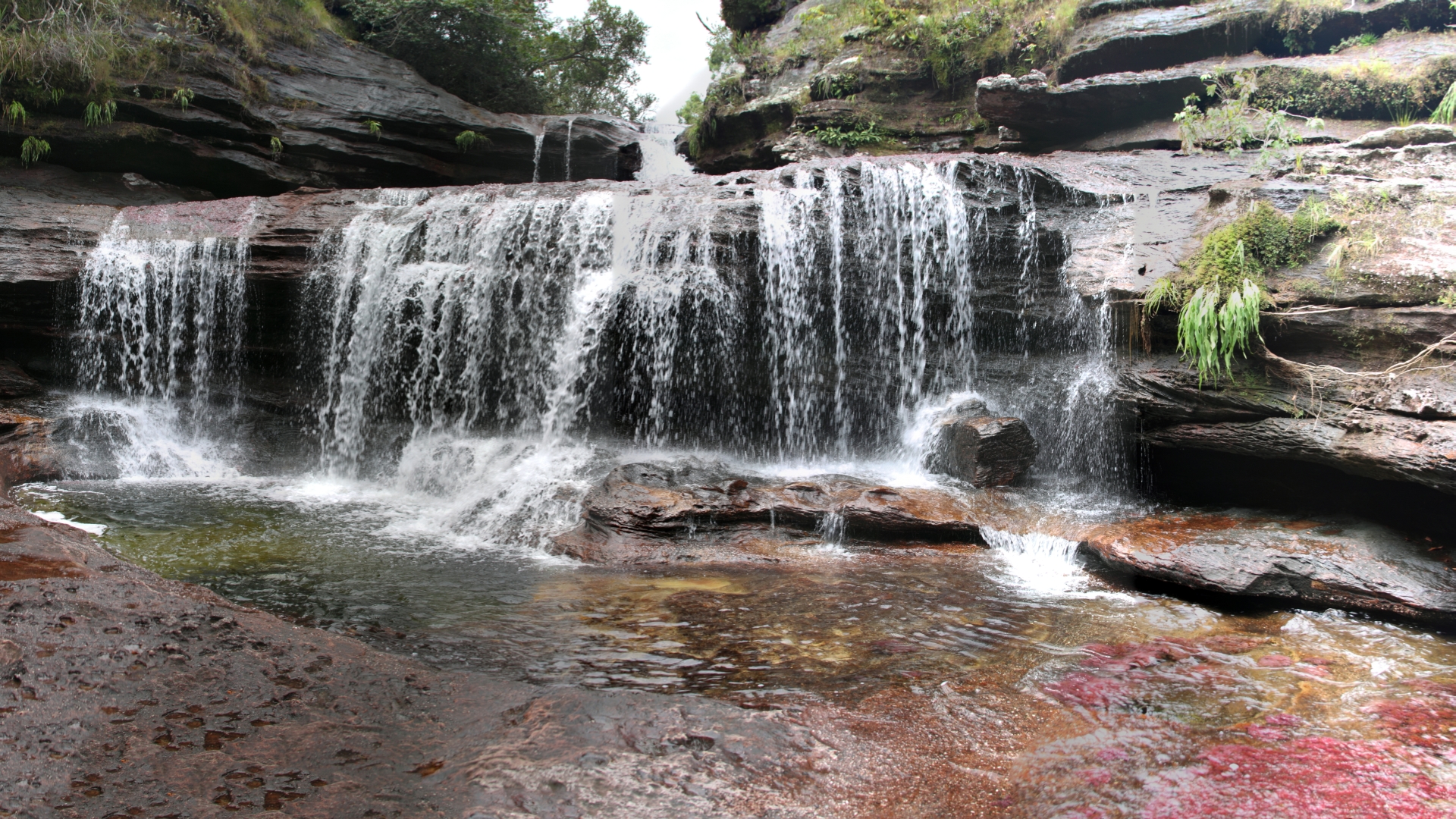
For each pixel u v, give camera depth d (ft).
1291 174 34.04
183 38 53.57
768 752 13.55
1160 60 46.62
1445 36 40.06
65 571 19.47
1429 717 15.74
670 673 17.65
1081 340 34.47
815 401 39.01
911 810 12.07
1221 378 29.01
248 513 32.83
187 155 52.60
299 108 57.72
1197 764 13.75
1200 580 23.43
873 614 21.71
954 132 54.24
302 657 16.12
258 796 11.27
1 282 40.83
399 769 12.32
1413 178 31.37
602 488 30.60
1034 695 16.55
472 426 42.16
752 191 40.04
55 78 49.21
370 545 28.73
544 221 41.57
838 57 59.41
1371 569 22.76
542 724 14.03
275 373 45.78
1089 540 26.18
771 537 28.86
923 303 37.93
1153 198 36.65
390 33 67.15
